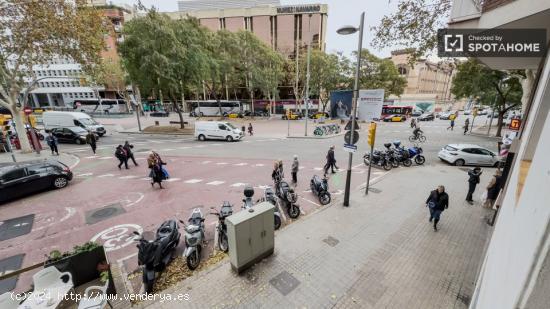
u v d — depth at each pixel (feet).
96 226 24.36
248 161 49.75
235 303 15.08
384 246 20.57
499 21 14.06
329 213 26.53
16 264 19.10
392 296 15.43
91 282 16.21
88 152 57.93
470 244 20.83
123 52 72.79
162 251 17.40
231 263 17.70
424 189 33.91
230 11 184.44
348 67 128.57
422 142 71.67
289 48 180.34
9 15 43.62
